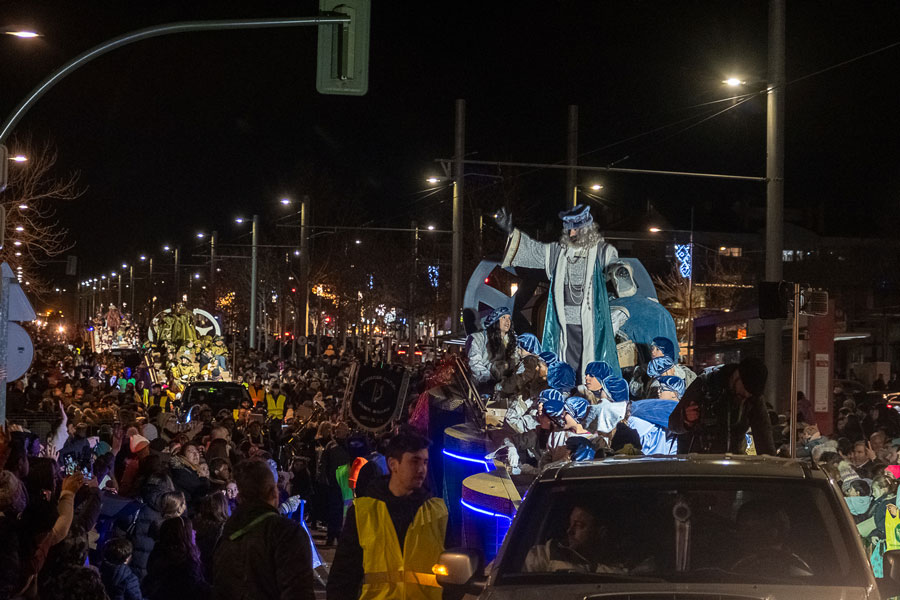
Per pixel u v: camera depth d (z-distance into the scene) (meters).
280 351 53.94
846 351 44.06
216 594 5.76
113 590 8.51
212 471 12.20
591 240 21.97
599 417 18.67
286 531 5.72
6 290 11.60
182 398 32.50
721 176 21.56
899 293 67.06
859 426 22.11
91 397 24.86
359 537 5.93
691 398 9.84
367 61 12.52
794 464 5.82
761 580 5.07
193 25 12.29
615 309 22.20
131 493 12.55
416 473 5.99
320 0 12.48
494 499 8.94
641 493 5.58
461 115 33.41
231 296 86.12
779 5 21.00
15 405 23.69
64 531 7.19
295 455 18.73
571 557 5.35
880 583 5.45
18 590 6.91
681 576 5.14
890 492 10.60
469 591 5.34
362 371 17.59
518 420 18.14
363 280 64.12
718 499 5.52
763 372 9.50
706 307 67.25
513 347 19.86
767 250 21.09
